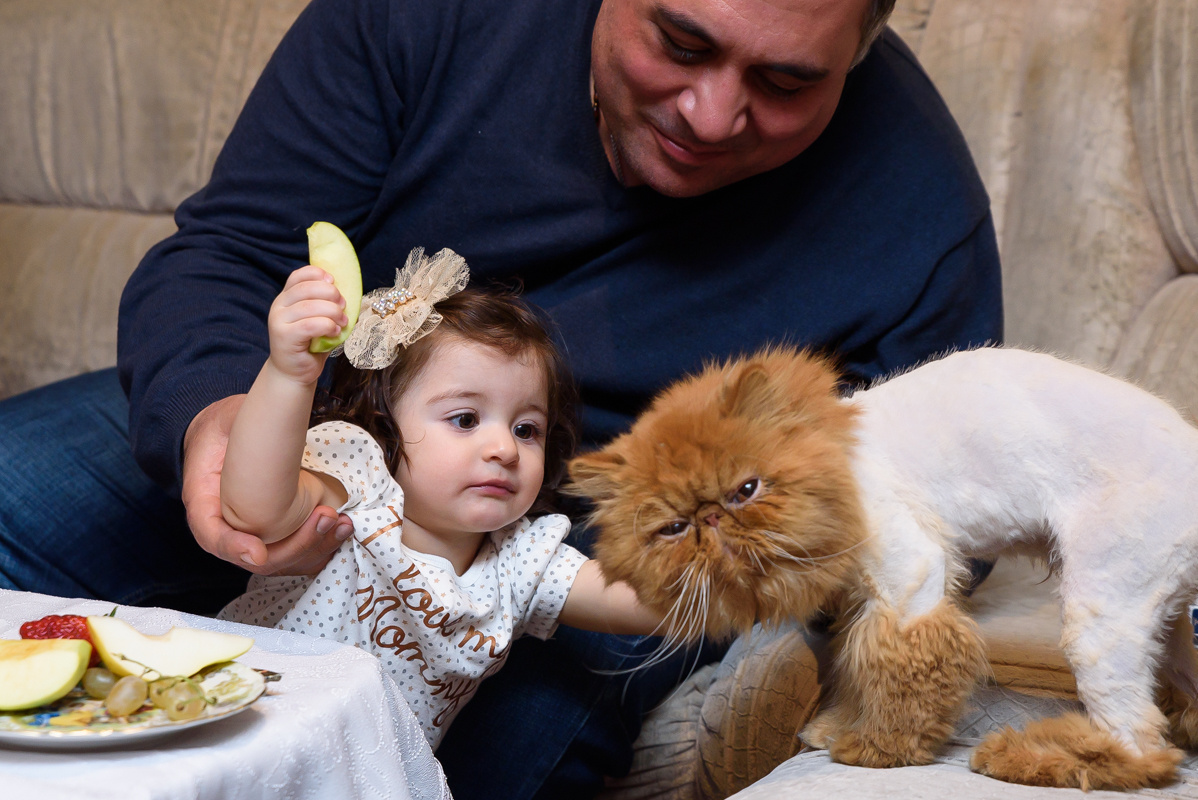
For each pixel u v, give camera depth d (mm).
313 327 729
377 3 1238
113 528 1280
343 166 1260
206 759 549
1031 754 754
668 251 1201
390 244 1279
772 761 1051
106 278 2273
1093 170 1475
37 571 1229
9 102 2465
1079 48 1517
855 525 794
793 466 792
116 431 1355
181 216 1337
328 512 851
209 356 1035
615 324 1206
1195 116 1390
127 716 561
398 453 959
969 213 1219
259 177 1266
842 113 1203
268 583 992
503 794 1119
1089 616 764
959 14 1672
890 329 1209
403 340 923
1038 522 834
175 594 1312
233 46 2221
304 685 662
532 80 1193
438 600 934
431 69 1221
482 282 1263
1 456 1261
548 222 1218
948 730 809
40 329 2324
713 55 966
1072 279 1470
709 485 804
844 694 908
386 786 671
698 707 1246
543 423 1021
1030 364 858
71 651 588
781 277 1197
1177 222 1428
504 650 992
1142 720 750
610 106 1086
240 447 770
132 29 2307
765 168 1125
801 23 925
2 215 2508
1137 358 1394
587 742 1143
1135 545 753
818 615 1007
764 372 833
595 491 903
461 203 1230
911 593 793
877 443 867
